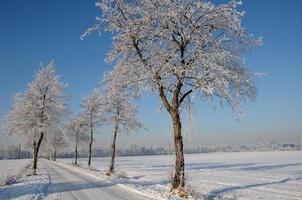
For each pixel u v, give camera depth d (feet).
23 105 122.72
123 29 51.24
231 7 48.98
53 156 359.46
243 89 53.21
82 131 198.18
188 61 50.55
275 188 74.64
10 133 124.06
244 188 74.95
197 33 49.44
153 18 50.19
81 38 53.31
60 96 127.65
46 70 125.70
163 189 61.00
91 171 135.23
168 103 54.08
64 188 67.05
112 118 115.75
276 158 291.58
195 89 50.49
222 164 206.49
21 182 85.51
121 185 70.49
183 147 53.26
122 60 54.60
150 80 54.24
